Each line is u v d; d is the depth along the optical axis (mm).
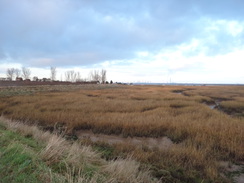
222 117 10617
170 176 4312
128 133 8211
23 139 5129
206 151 5766
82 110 13188
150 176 4203
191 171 4555
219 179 4316
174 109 13672
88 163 3928
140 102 17938
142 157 5289
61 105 15273
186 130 7785
